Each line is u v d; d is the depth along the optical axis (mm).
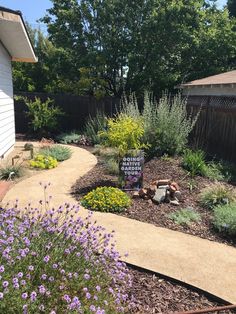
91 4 16906
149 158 8461
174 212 5414
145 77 17000
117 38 16656
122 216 5207
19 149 10797
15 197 5875
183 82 17141
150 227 4852
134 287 3379
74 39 17453
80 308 2369
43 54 22172
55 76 21438
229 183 7109
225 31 17688
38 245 2848
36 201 5695
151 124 8617
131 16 16422
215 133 9320
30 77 22578
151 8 16375
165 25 15812
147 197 5945
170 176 7137
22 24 8148
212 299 3299
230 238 4691
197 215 5301
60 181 6977
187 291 3410
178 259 3980
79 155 9891
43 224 3115
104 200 5461
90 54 16438
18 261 2537
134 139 6344
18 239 2852
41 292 2230
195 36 16797
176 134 8578
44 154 9102
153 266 3777
